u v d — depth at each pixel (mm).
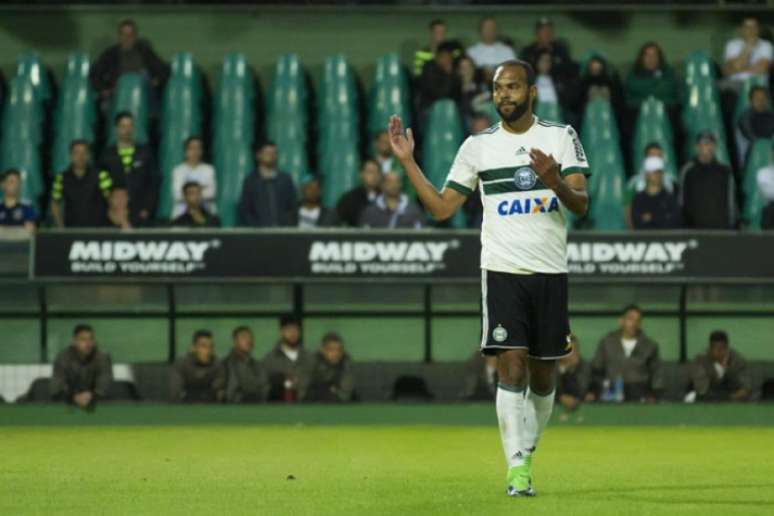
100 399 60781
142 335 65688
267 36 77000
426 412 61312
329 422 61188
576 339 61750
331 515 25359
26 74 72750
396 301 66062
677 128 73500
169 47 76750
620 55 78062
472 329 66562
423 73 71812
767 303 66562
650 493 29406
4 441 50438
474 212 66875
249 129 71625
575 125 72125
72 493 29844
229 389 61469
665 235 59219
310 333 66250
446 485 31484
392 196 62594
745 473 35688
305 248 59062
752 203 68688
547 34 73000
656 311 66500
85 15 76375
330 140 71375
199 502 27828
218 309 66000
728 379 62031
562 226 29062
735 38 77938
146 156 66750
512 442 28844
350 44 77125
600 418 61281
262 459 41031
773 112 72375
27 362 64875
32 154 70125
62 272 58969
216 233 59094
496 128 29281
